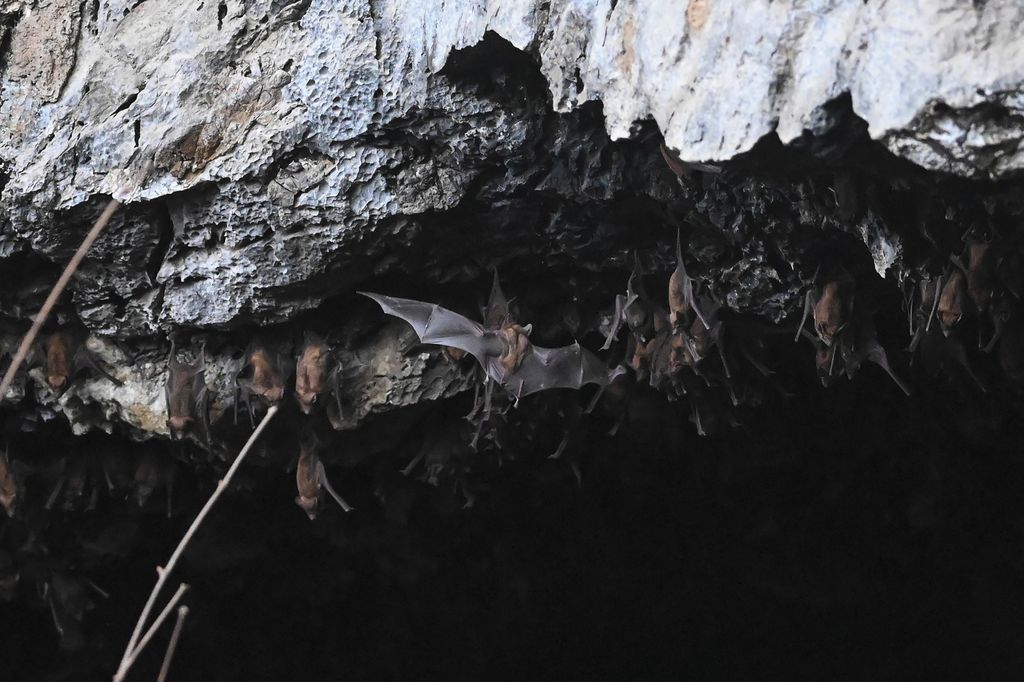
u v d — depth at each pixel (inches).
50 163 327.9
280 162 319.9
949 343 360.5
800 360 418.6
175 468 434.9
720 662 660.1
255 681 598.9
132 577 518.3
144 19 331.6
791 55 215.0
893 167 234.8
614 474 518.6
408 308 353.7
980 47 187.6
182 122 321.1
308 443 395.5
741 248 323.9
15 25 338.0
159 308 354.3
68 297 364.2
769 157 232.5
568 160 313.6
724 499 538.9
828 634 638.5
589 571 583.5
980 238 258.7
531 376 373.4
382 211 324.2
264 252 332.2
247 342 369.4
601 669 652.7
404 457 455.5
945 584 590.6
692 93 232.8
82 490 432.8
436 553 549.6
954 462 501.0
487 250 353.1
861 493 536.1
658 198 313.4
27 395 391.9
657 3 243.3
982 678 634.8
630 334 388.2
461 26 285.4
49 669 549.3
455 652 622.2
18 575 482.0
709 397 441.4
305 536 521.0
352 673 614.5
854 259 312.8
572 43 266.7
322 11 316.5
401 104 310.5
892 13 198.1
